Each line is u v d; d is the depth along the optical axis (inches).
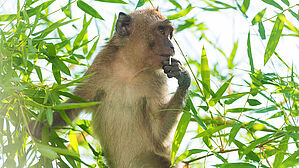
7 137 295.7
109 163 409.7
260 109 338.0
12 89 277.6
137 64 410.0
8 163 288.5
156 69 413.7
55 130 375.6
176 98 394.9
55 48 378.6
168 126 400.2
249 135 411.8
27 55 343.9
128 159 401.4
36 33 348.8
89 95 402.3
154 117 408.8
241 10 368.5
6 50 307.9
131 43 412.5
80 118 412.8
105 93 406.0
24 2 344.8
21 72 343.3
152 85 413.7
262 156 377.1
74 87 403.2
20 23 328.8
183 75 388.5
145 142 404.2
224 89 366.3
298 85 366.9
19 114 297.6
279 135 346.0
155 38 409.7
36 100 328.5
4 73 302.7
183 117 339.6
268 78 373.7
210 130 330.0
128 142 401.1
